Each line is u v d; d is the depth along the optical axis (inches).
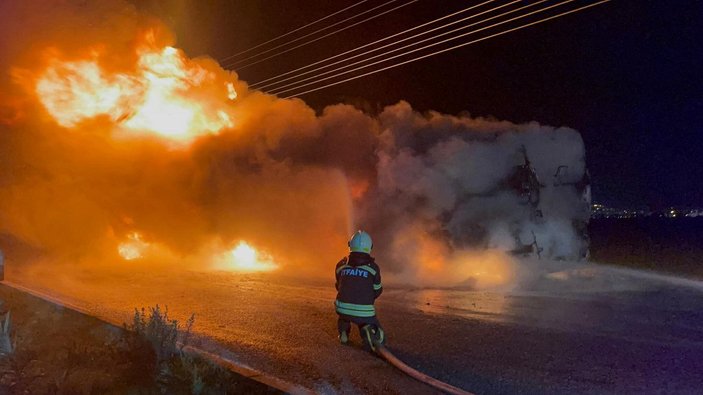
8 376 242.2
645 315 388.2
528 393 242.7
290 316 386.3
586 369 272.4
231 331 343.0
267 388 216.2
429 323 365.4
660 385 250.5
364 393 238.1
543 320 374.0
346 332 311.9
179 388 221.3
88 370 247.8
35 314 345.4
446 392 238.5
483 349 305.9
